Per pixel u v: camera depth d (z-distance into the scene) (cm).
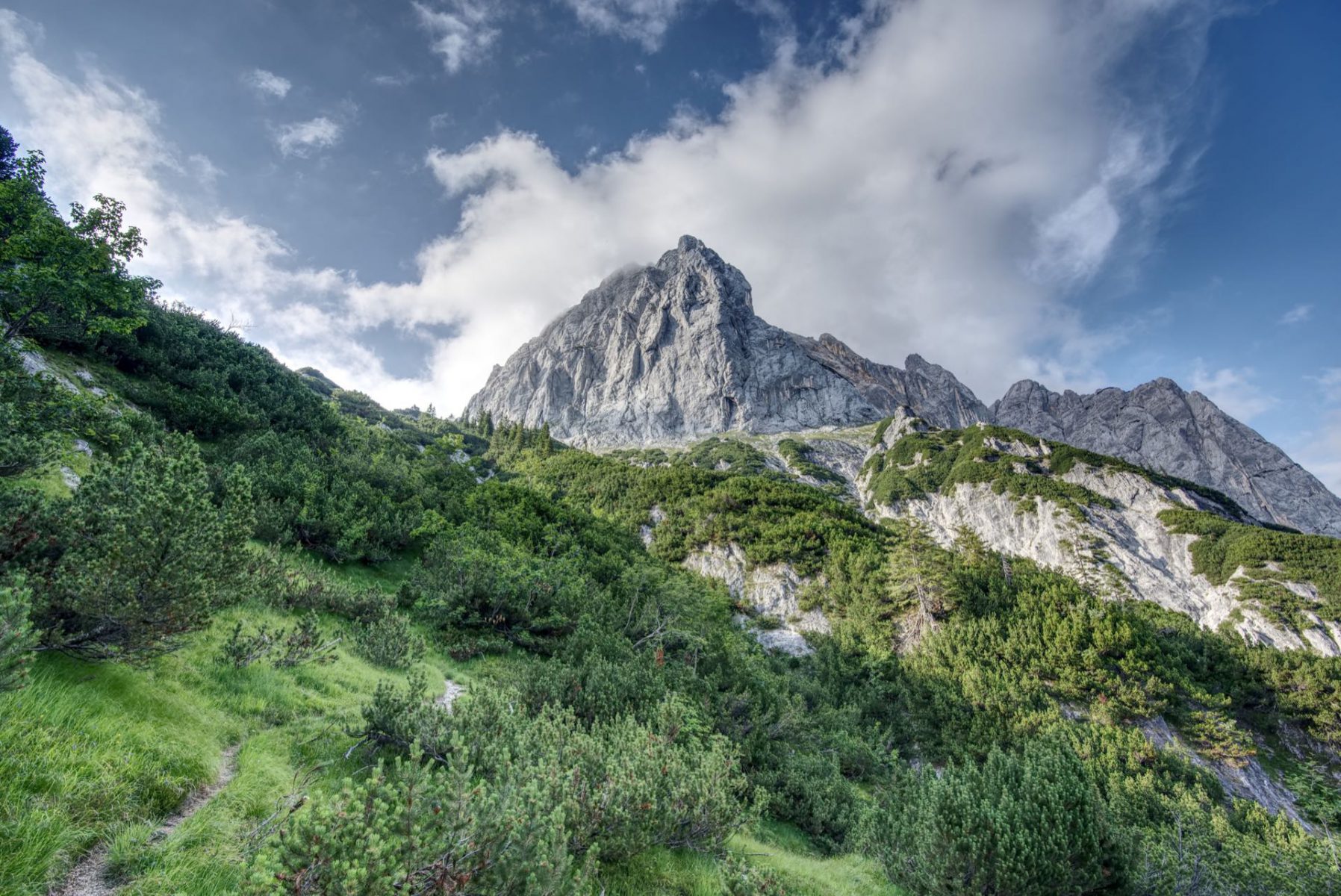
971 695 3575
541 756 873
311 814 466
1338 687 3972
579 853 761
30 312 2073
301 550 2542
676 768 996
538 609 2739
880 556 5678
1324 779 3120
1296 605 5962
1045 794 1020
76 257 2075
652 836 859
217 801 649
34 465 1115
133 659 837
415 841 485
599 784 859
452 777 562
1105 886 992
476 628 2497
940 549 5400
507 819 562
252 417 3922
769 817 1627
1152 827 2177
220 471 2495
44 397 1510
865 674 4150
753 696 2219
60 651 779
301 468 3216
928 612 4581
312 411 5262
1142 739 3080
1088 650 3647
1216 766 3206
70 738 607
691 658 2798
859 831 1555
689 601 3766
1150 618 5931
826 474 13338
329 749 893
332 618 1852
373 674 1445
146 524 805
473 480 5712
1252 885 1239
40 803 509
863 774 2678
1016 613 4241
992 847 970
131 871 499
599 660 1684
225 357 5044
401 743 912
